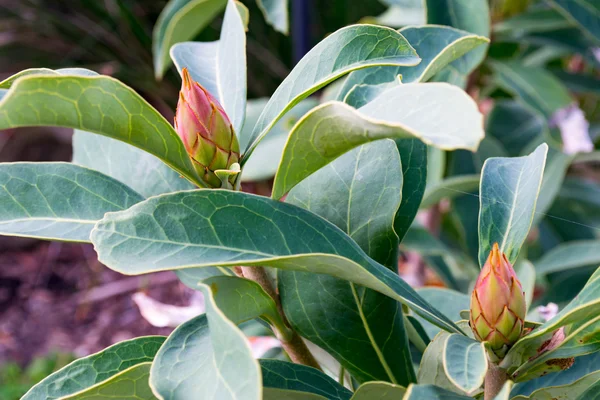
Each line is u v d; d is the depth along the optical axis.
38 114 0.34
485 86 0.94
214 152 0.38
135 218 0.36
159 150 0.37
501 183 0.41
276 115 0.39
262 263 0.35
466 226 0.88
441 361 0.41
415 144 0.43
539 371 0.38
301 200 0.42
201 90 0.38
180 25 0.71
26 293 1.76
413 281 0.98
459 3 0.56
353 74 0.42
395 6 0.85
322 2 1.42
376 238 0.41
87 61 1.60
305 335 0.41
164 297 1.62
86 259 1.86
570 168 1.15
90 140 0.45
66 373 0.41
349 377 0.47
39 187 0.40
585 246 0.75
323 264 0.35
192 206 0.36
